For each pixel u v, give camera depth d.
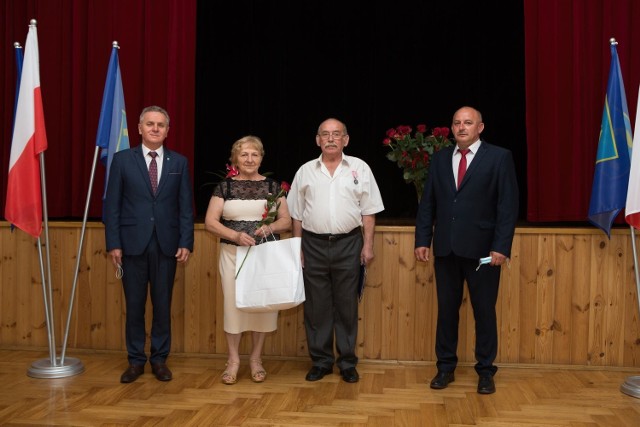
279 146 5.58
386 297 3.93
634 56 4.21
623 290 3.79
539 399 3.28
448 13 5.41
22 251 4.12
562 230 3.80
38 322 4.14
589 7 4.32
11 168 3.50
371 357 3.95
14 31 4.69
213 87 5.58
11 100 4.68
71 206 4.77
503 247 3.23
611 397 3.32
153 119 3.41
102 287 4.08
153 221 3.42
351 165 3.51
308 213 3.50
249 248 3.34
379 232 3.92
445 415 3.03
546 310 3.83
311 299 3.55
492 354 3.39
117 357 3.99
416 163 4.00
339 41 5.53
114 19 4.64
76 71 4.65
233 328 3.44
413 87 5.47
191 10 4.70
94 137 4.65
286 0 5.54
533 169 4.51
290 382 3.51
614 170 3.55
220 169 5.58
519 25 5.29
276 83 5.57
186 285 4.03
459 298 3.45
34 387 3.39
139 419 2.94
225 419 2.95
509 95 5.30
